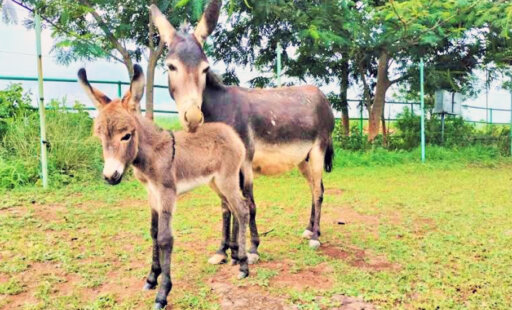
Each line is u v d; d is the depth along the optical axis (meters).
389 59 16.20
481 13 12.30
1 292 4.07
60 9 9.75
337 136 16.14
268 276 4.46
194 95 4.41
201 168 4.18
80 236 5.74
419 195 8.62
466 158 14.54
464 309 3.74
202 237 5.79
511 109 16.77
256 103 5.17
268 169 5.39
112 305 3.84
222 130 4.43
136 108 3.65
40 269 4.65
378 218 6.92
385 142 16.44
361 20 12.98
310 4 12.86
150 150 3.80
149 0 11.02
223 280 4.40
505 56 15.40
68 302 3.91
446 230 6.13
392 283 4.29
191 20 10.26
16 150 9.43
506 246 5.40
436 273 4.57
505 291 4.10
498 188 9.37
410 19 12.43
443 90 16.17
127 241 5.58
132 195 8.20
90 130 10.53
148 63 11.67
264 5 11.66
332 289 4.12
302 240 5.79
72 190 8.32
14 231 5.87
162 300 3.77
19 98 10.50
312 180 6.03
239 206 4.45
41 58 8.29
